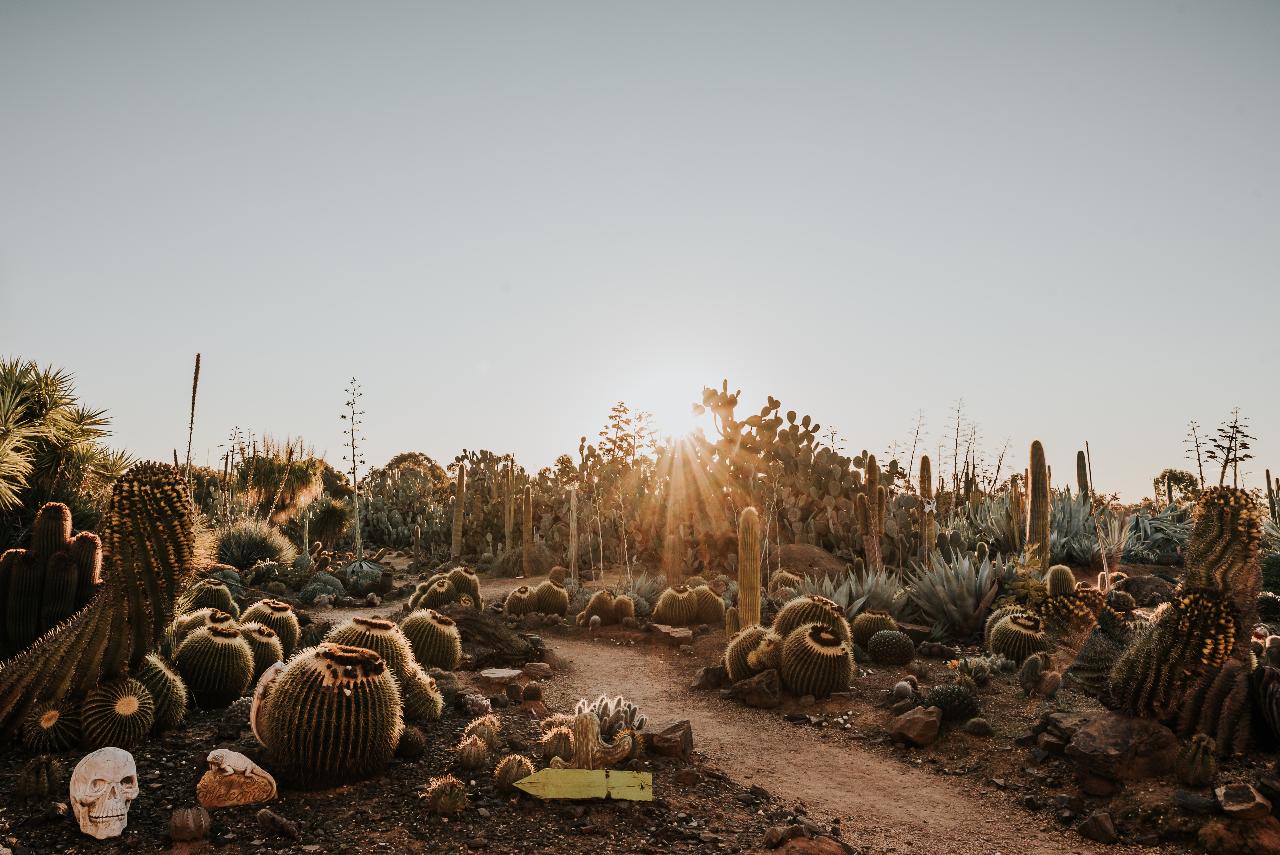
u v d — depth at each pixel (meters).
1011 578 13.08
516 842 5.39
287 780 5.87
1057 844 6.01
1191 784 6.20
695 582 17.05
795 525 19.72
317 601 16.55
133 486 6.12
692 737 8.00
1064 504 18.16
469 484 29.39
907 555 17.77
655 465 22.45
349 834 5.32
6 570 6.79
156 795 5.59
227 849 5.03
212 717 7.20
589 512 23.30
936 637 12.06
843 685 9.66
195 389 16.22
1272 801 5.70
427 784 6.12
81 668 6.12
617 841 5.53
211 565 16.33
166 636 7.78
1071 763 7.11
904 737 8.15
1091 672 7.57
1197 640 6.53
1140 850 5.79
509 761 6.20
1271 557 13.75
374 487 35.62
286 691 5.87
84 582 6.98
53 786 5.43
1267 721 6.40
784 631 10.64
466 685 9.59
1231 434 25.55
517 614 15.02
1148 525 18.06
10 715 5.91
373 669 6.03
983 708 8.80
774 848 5.59
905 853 5.87
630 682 10.77
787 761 7.80
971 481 24.66
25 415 12.69
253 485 27.05
